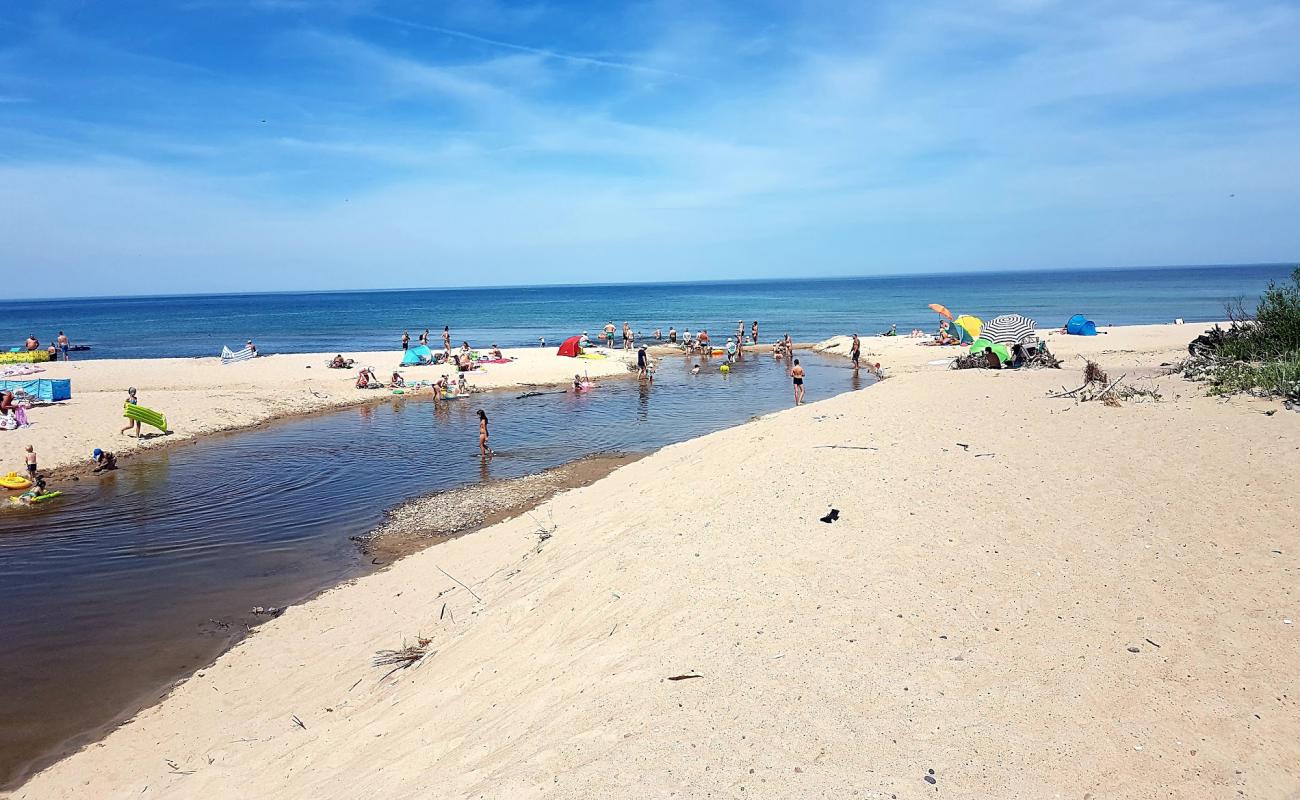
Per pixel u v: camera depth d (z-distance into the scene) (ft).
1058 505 25.58
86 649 32.37
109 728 26.35
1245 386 37.27
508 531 40.98
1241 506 23.59
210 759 23.20
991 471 29.48
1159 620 18.30
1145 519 23.71
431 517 50.11
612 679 18.62
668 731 15.64
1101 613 18.89
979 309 278.26
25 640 33.27
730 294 570.05
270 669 29.09
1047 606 19.47
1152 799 12.82
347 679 26.78
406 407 98.99
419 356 129.39
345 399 103.19
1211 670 16.20
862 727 15.16
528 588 28.99
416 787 16.81
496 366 130.31
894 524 25.45
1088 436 32.65
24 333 258.16
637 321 274.98
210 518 51.19
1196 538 22.11
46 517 51.67
